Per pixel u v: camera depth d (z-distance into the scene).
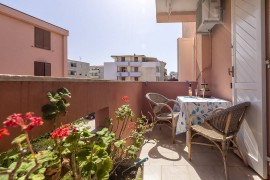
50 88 1.14
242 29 2.60
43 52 11.67
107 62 39.44
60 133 0.92
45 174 0.91
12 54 9.73
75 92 1.46
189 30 7.99
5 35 9.38
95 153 1.13
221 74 3.87
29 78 0.96
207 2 3.69
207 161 2.64
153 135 3.93
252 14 2.32
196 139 3.53
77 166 1.06
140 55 39.84
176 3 4.69
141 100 5.37
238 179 2.15
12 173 0.62
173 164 2.55
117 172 1.85
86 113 1.68
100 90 2.09
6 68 9.42
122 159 1.92
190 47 7.31
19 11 9.80
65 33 13.23
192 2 4.61
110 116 2.47
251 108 2.36
